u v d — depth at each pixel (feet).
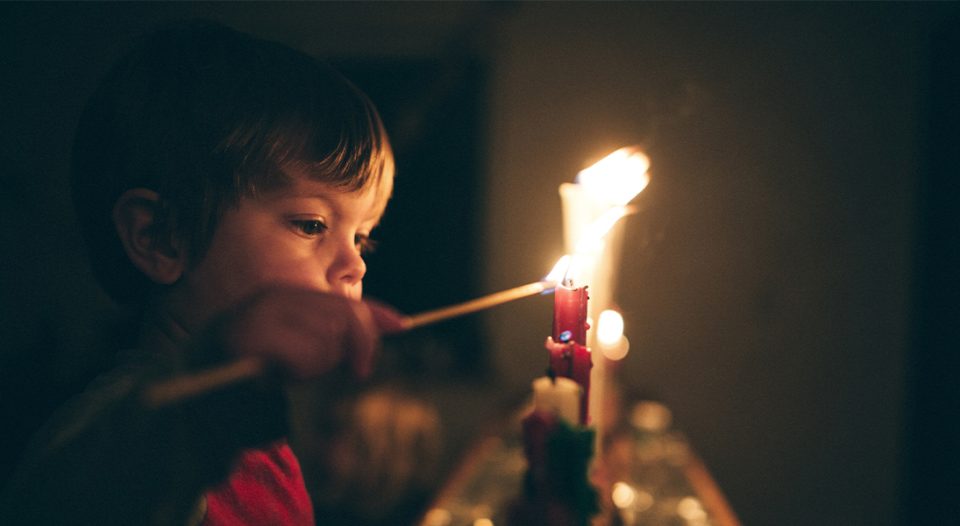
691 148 8.86
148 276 1.79
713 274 8.94
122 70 1.83
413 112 8.50
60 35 7.85
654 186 8.75
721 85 8.82
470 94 8.85
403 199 8.87
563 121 8.82
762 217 8.87
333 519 6.21
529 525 1.63
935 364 8.26
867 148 8.73
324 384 6.54
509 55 8.80
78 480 1.32
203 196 1.73
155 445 1.36
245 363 1.12
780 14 8.77
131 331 2.07
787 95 8.79
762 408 9.03
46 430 1.53
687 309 9.00
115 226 1.78
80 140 1.89
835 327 8.87
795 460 9.02
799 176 8.82
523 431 1.72
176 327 1.82
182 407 1.41
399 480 6.59
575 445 1.65
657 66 8.81
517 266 8.88
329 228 1.90
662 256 8.95
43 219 7.58
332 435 6.40
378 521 6.39
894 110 8.66
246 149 1.73
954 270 7.92
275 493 1.95
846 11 8.70
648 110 8.76
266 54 1.91
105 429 1.36
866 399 8.87
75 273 7.57
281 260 1.79
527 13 8.77
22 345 6.75
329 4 8.29
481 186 8.89
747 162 8.85
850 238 8.79
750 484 9.08
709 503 4.05
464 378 8.80
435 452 7.27
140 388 1.39
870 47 8.67
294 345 1.24
